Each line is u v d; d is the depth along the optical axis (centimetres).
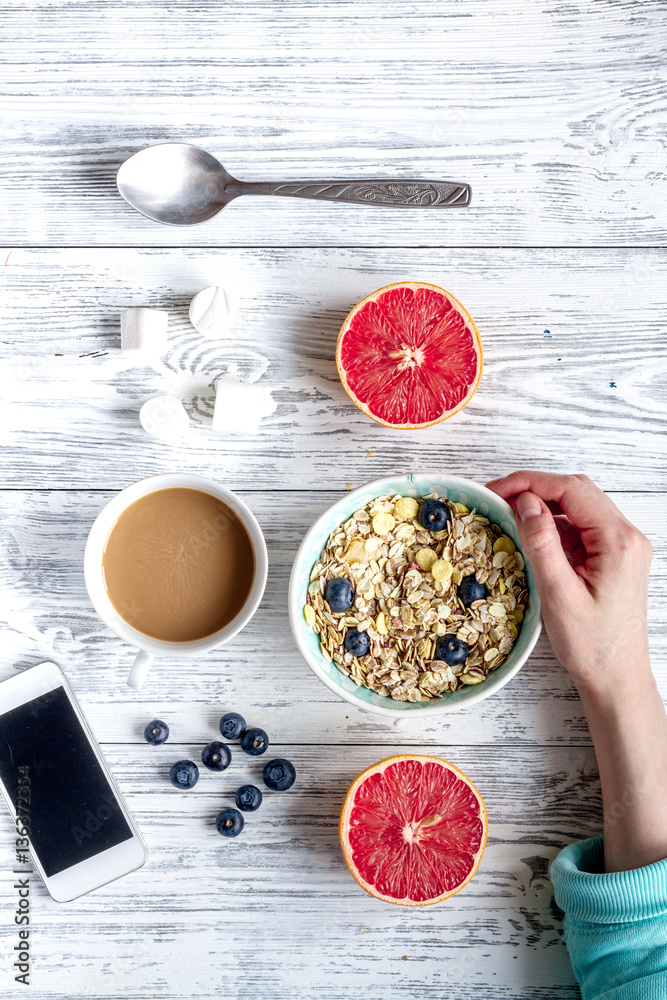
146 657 101
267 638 111
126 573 101
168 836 112
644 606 102
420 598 102
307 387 112
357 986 112
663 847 98
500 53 110
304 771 112
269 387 111
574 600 97
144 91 110
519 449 113
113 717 112
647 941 94
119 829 110
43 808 110
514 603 102
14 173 110
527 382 113
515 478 104
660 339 113
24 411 112
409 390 106
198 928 112
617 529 100
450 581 103
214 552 101
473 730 112
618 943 94
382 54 110
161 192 108
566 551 109
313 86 110
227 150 110
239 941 112
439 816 104
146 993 112
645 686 102
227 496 98
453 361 105
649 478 113
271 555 112
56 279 111
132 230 111
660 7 110
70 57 109
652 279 112
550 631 103
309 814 112
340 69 110
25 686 110
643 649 102
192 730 112
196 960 112
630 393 113
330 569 103
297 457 112
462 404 106
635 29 110
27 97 110
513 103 111
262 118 110
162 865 112
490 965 112
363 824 105
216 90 110
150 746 112
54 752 110
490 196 111
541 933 112
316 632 103
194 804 112
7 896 111
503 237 112
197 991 112
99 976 112
